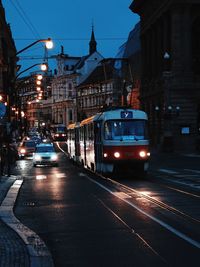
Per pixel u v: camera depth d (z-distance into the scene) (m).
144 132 27.88
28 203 18.42
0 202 18.44
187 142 65.44
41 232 12.65
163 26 72.94
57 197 20.06
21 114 85.12
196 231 12.20
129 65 99.12
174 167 37.19
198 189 21.70
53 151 44.41
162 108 70.00
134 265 9.19
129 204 17.19
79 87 149.12
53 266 9.09
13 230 12.73
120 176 29.28
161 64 73.31
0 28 74.38
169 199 18.28
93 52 160.62
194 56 67.56
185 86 66.06
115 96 108.00
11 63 52.03
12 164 46.28
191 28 67.56
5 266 8.87
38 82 49.31
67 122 170.62
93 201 18.42
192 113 66.12
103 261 9.57
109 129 27.67
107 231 12.48
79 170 37.47
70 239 11.70
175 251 10.20
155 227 12.81
